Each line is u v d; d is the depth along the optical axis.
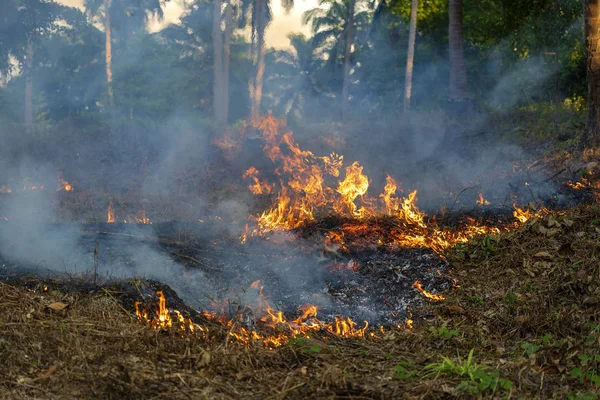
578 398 3.99
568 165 13.48
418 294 6.77
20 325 4.72
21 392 3.91
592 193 10.52
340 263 7.47
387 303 6.71
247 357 4.61
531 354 4.76
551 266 6.75
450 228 8.65
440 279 6.98
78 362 4.29
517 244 7.40
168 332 5.04
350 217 9.23
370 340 5.50
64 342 4.50
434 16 37.66
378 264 7.39
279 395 4.05
